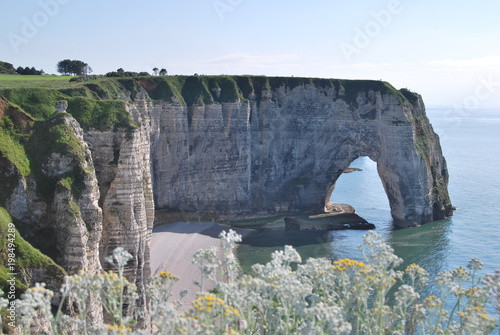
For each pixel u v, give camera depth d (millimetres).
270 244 92750
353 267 21266
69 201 39250
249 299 19531
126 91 99188
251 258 83812
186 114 105625
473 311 19594
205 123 107438
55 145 42094
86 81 98062
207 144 107750
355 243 93312
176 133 103375
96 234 40594
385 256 20953
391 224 109062
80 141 43469
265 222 108438
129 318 21141
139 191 46594
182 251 83000
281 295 19688
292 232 102125
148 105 98625
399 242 92125
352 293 21500
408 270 23406
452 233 97562
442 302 22172
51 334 20047
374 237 22391
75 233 38469
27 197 40031
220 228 101938
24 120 43750
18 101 60281
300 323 21922
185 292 22094
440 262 78312
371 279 20656
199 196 108250
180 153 104375
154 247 83438
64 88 86250
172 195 103938
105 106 49375
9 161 40219
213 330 17781
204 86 110500
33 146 42625
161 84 105250
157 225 99438
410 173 109188
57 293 32656
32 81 92312
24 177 40219
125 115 48625
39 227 39594
